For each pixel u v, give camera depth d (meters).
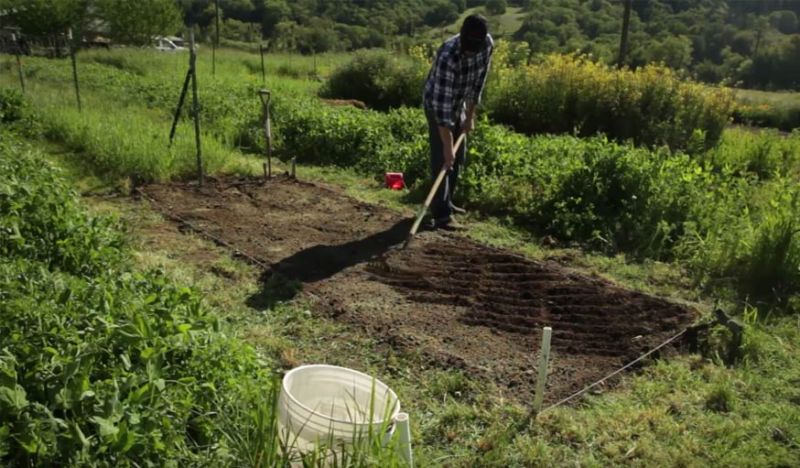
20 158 5.76
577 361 4.22
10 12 28.83
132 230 6.22
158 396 2.54
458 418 3.61
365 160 9.10
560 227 6.62
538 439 3.45
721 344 4.43
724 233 5.96
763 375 4.18
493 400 3.78
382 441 2.58
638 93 11.83
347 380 2.94
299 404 2.61
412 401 3.78
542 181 7.16
